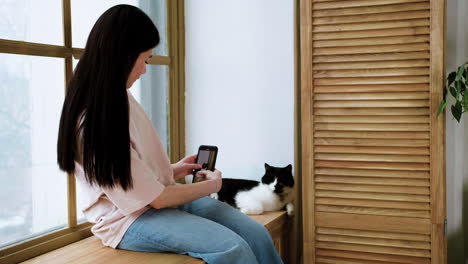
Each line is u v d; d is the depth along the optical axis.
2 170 1.35
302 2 1.66
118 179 1.15
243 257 1.20
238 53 2.12
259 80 2.09
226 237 1.23
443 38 1.52
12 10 1.36
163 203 1.25
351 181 1.66
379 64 1.60
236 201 1.92
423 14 1.53
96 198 1.31
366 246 1.67
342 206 1.69
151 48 1.25
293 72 2.01
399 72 1.58
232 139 2.17
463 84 1.54
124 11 1.20
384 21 1.58
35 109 1.46
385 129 1.61
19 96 1.40
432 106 1.54
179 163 1.58
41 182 1.48
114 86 1.15
